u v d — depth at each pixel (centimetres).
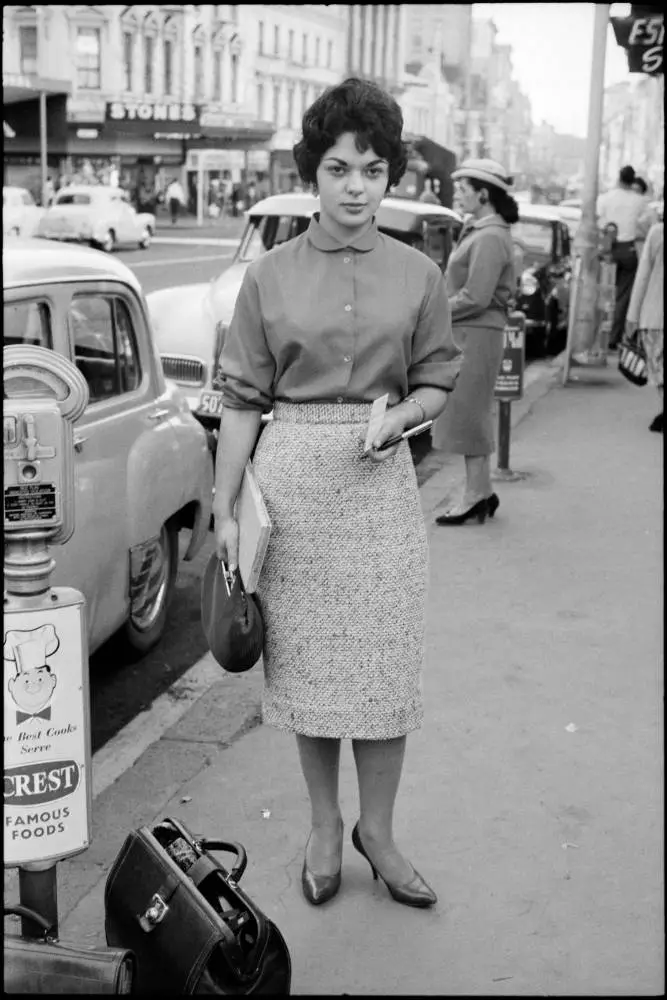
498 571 596
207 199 6631
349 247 280
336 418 285
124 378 462
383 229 965
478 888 321
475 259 623
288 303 280
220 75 7038
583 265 1277
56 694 235
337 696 293
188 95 6706
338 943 297
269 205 970
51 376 229
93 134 5950
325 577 289
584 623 524
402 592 292
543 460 849
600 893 320
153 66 6450
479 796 369
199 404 809
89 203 3650
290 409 288
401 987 281
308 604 290
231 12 6975
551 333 1516
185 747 408
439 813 359
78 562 404
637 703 441
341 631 291
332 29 8431
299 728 296
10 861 236
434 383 291
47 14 5881
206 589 300
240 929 247
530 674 466
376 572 289
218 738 415
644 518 700
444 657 481
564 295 1545
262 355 289
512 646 495
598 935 302
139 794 373
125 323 464
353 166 274
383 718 294
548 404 1080
